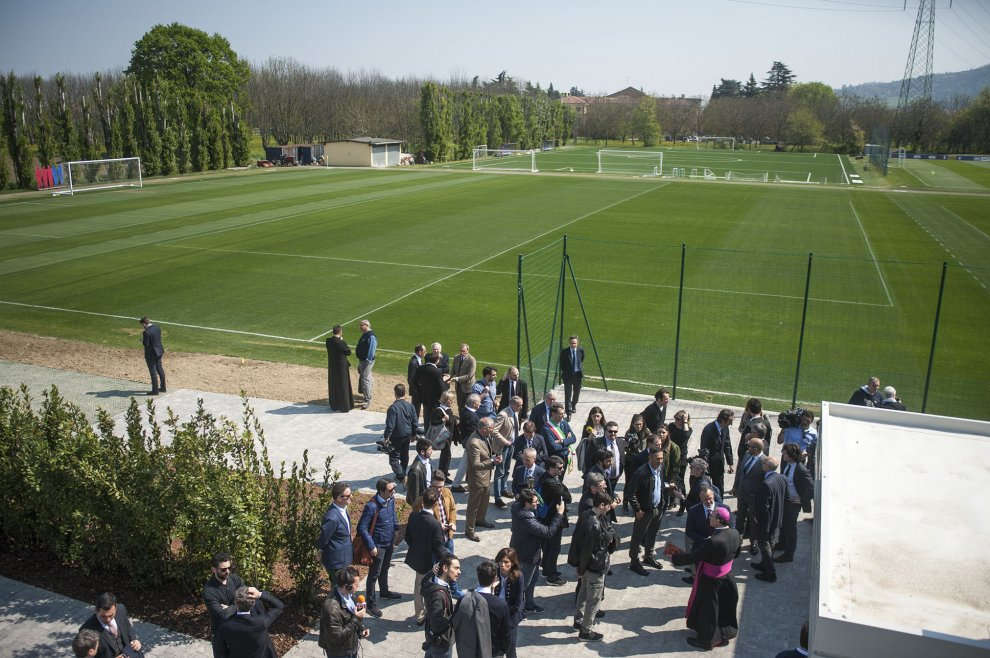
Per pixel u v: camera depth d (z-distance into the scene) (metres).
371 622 9.12
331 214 46.38
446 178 71.44
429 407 14.80
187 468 9.43
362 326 16.69
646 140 150.12
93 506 9.58
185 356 20.81
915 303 26.69
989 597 5.61
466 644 7.17
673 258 33.94
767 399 18.34
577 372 16.25
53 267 31.66
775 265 32.56
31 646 8.45
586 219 45.12
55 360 20.23
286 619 9.08
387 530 9.28
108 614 7.09
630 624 9.14
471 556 10.52
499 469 11.99
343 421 16.02
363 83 166.75
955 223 44.88
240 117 82.56
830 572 5.91
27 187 61.03
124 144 69.25
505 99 120.31
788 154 120.69
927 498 6.95
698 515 9.33
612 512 10.48
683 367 20.56
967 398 18.41
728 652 8.59
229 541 8.80
